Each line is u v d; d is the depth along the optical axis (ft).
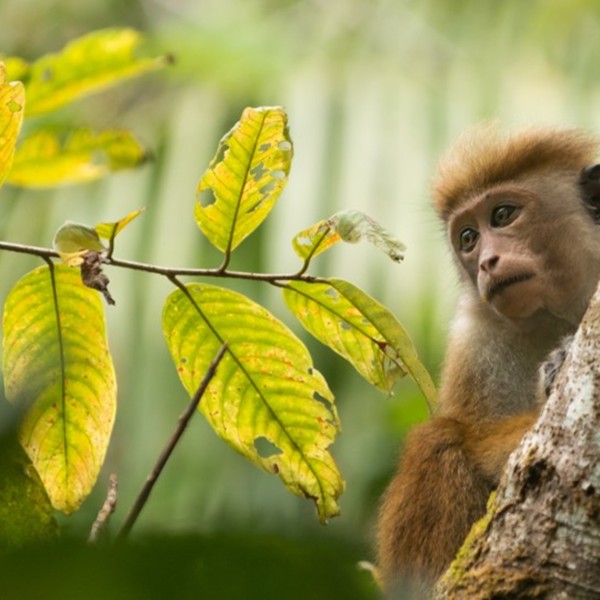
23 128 52.80
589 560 20.92
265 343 27.66
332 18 63.72
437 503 33.68
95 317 27.07
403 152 56.49
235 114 59.67
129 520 22.45
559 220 38.06
